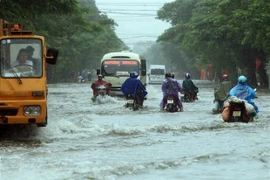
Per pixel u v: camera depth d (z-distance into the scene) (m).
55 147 15.60
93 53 111.81
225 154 14.19
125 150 14.95
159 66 104.94
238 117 22.75
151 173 11.74
